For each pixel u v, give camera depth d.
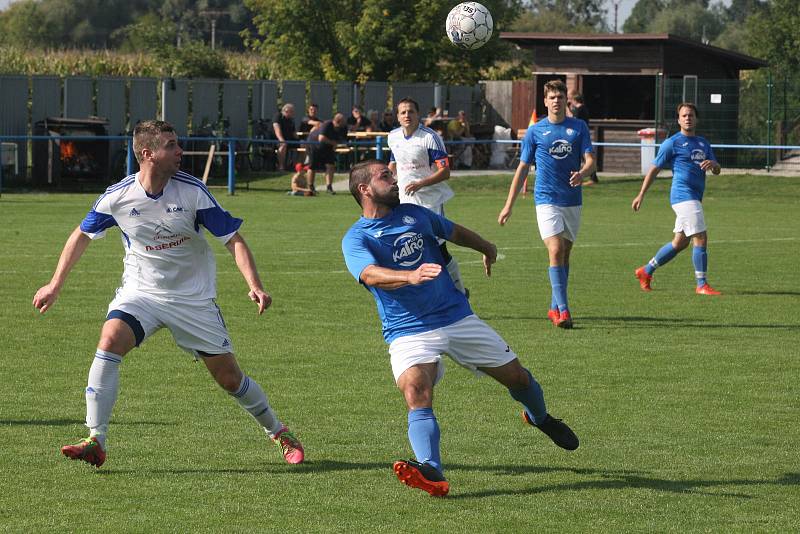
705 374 16.66
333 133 53.88
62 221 40.28
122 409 14.26
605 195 55.56
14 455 12.11
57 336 19.28
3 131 58.94
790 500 10.68
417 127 22.36
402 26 80.50
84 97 61.62
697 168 25.05
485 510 10.36
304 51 83.12
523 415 12.27
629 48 65.94
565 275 20.94
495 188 57.50
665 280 27.42
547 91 21.03
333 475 11.50
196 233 11.66
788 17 114.56
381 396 15.13
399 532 9.73
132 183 11.59
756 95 69.19
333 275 27.50
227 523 9.95
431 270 10.40
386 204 11.30
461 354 11.41
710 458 12.18
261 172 63.62
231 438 12.93
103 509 10.33
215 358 11.88
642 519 10.11
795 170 63.28
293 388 15.58
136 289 11.76
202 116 65.94
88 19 197.50
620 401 14.92
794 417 14.09
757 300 24.22
